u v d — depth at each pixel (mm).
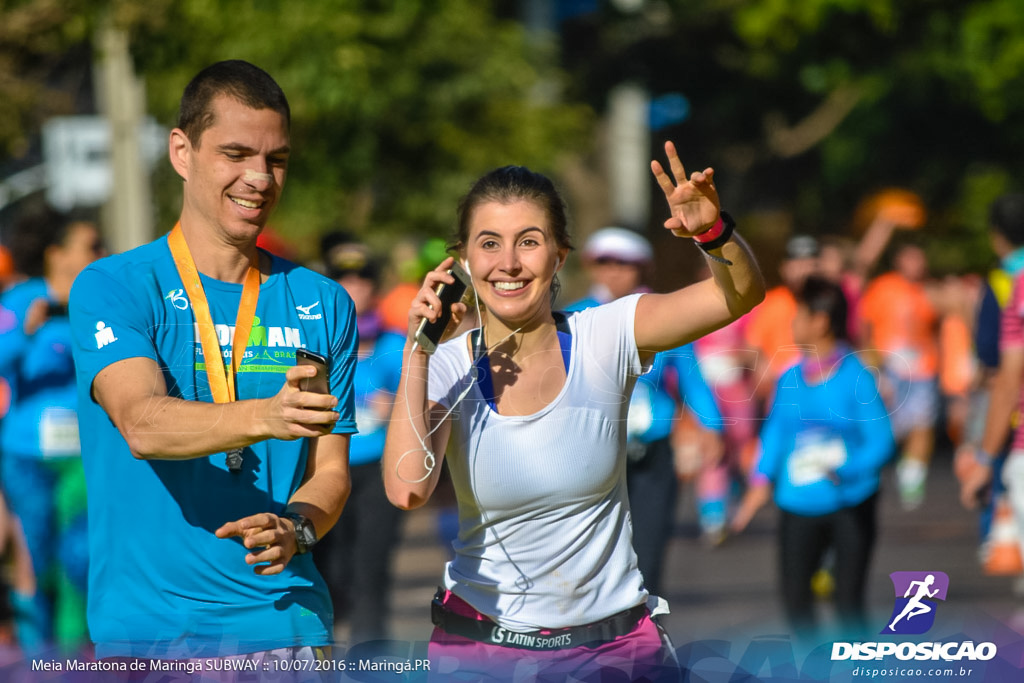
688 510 32750
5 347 16766
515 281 9062
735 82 67250
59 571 16859
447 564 9656
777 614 19312
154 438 8523
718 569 25000
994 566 22562
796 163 73188
